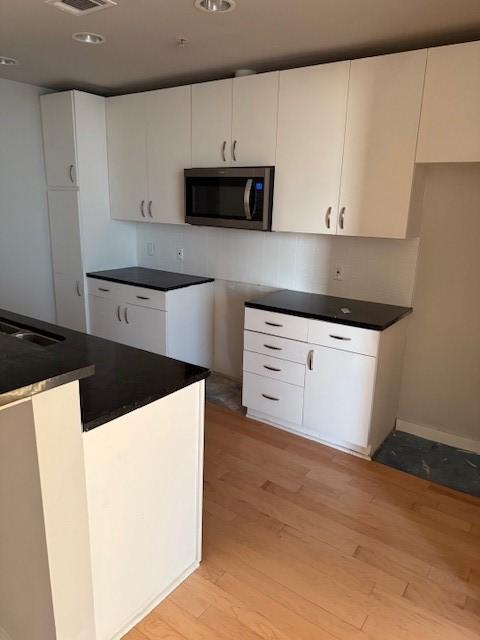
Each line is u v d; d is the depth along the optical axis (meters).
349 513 2.33
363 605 1.80
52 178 3.89
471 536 2.19
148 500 1.65
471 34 2.41
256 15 2.21
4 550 1.47
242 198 3.11
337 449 2.91
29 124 3.77
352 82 2.62
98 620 1.56
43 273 4.12
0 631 1.63
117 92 3.92
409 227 2.67
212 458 2.77
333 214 2.83
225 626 1.70
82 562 1.40
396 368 2.97
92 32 2.49
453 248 2.79
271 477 2.61
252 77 2.96
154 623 1.71
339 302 3.11
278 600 1.81
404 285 2.97
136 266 4.37
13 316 2.44
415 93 2.44
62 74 3.37
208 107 3.21
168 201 3.60
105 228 4.02
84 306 4.00
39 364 1.21
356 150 2.68
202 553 2.03
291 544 2.11
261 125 2.99
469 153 2.35
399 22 2.27
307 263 3.37
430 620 1.74
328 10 2.14
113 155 3.86
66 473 1.28
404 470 2.71
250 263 3.66
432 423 3.07
